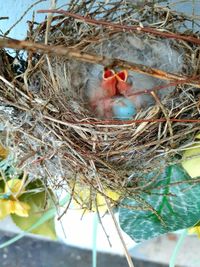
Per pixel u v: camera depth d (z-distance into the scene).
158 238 0.38
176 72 0.26
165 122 0.24
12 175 0.28
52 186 0.26
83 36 0.27
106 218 0.33
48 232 0.29
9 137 0.26
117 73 0.26
